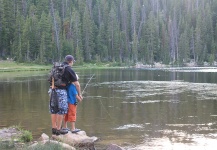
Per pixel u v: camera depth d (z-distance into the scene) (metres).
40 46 91.88
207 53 117.69
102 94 25.53
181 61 112.19
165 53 113.69
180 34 123.06
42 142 8.19
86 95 24.88
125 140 10.66
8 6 99.12
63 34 104.50
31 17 100.88
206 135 11.49
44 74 57.50
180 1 138.75
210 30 122.12
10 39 98.69
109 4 138.88
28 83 36.69
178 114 16.09
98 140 10.61
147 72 64.94
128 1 141.25
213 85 33.03
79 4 124.81
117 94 25.48
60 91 9.04
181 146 9.92
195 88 30.00
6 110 17.45
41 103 20.33
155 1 145.62
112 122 14.02
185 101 21.00
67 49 100.50
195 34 117.81
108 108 18.19
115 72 66.06
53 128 9.27
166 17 138.88
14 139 8.92
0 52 96.12
